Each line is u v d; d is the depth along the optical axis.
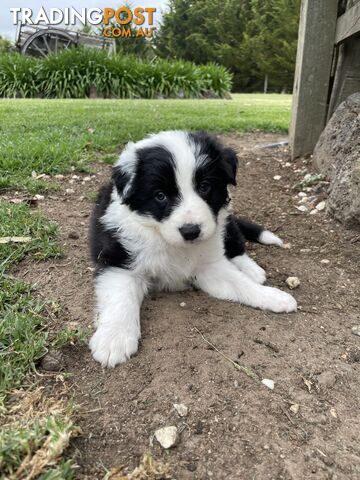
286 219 0.49
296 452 0.22
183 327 0.30
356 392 0.26
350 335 0.30
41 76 1.81
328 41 0.60
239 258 0.40
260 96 2.78
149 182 0.32
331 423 0.23
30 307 0.31
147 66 1.91
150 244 0.33
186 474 0.20
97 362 0.27
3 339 0.27
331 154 0.54
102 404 0.24
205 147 0.34
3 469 0.19
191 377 0.26
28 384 0.24
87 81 1.80
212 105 1.44
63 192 0.53
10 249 0.37
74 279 0.35
